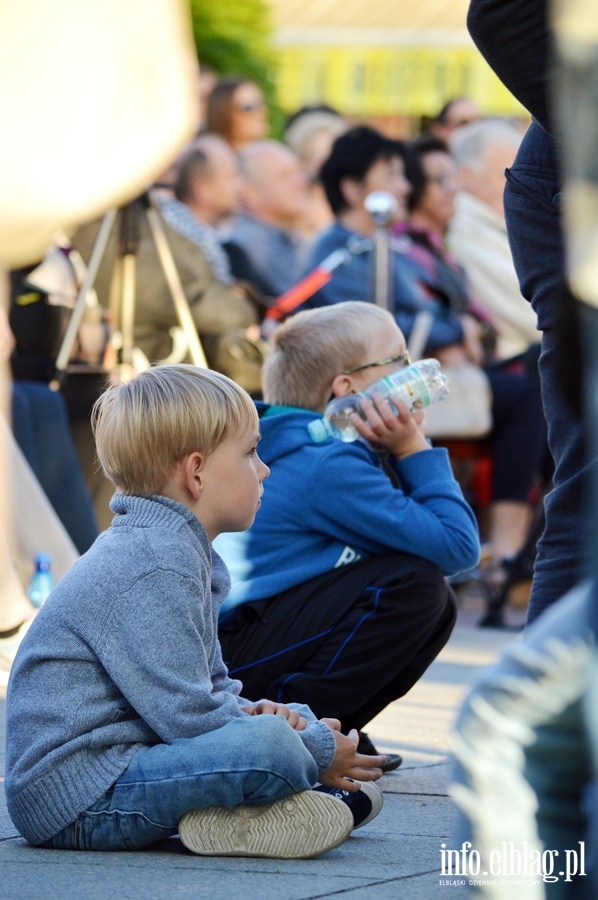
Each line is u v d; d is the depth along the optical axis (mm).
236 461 5566
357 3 24047
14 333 11547
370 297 14492
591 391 2895
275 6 24250
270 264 16750
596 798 3018
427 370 7129
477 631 14508
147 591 5207
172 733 5152
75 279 12242
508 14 5840
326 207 18703
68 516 11703
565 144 2830
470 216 16000
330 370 7148
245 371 13180
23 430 11438
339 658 6648
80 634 5234
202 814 5180
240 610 6867
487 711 3113
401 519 6711
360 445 7094
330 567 6812
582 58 2779
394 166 15156
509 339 16016
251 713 5465
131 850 5270
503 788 3109
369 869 5023
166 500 5453
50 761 5211
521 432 15250
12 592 9977
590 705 2936
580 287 2807
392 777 6906
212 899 4527
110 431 5531
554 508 5875
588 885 3080
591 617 2986
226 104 19156
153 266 12766
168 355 12969
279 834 5160
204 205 16750
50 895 4562
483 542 15719
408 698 9453
